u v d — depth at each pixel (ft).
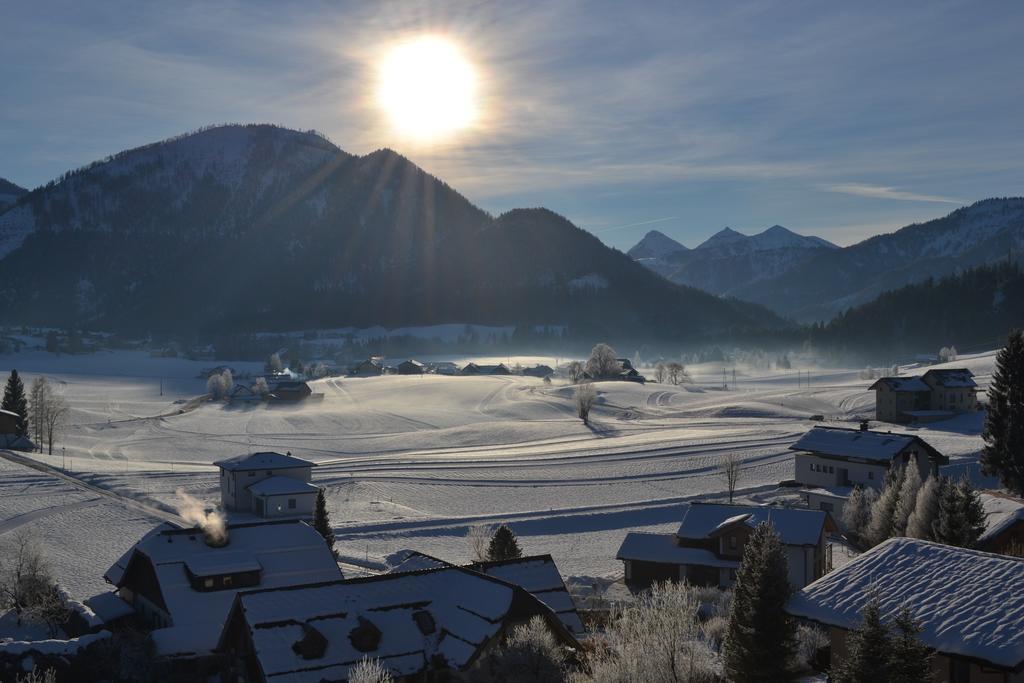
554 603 133.59
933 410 464.65
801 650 112.98
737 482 315.37
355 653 105.70
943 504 157.89
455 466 358.23
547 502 293.84
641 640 93.61
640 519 263.49
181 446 458.09
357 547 230.89
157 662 130.72
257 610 110.22
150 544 159.94
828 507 261.03
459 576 120.67
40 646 131.64
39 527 242.17
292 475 291.58
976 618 83.56
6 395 443.32
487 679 100.63
